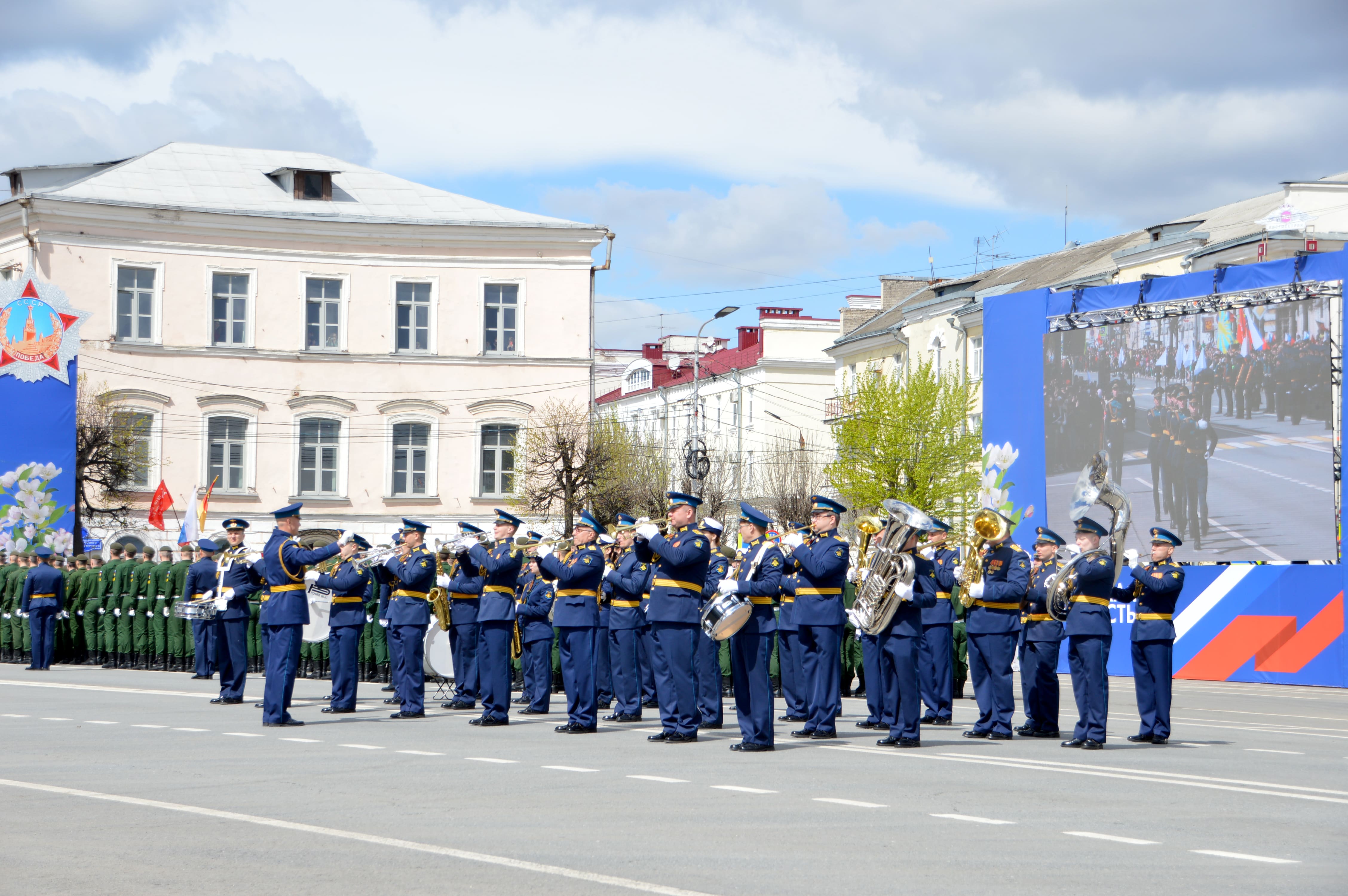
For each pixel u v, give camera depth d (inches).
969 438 1780.3
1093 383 1087.6
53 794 412.5
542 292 1843.0
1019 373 1136.2
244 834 348.2
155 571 997.2
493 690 635.5
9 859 315.6
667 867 310.5
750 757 515.2
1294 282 981.2
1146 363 1056.8
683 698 565.9
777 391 2741.1
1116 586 604.1
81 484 1619.1
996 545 597.3
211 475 1737.2
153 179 1780.3
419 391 1807.3
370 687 869.2
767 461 2444.6
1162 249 1551.4
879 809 393.1
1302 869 317.7
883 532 561.9
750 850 331.6
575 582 601.0
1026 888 293.7
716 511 2309.3
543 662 694.5
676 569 569.0
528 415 1834.4
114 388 1691.7
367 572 694.5
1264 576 985.5
